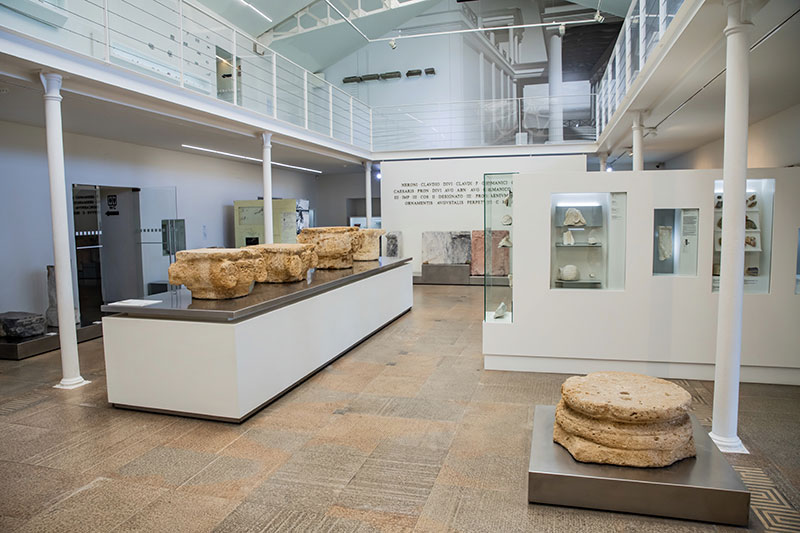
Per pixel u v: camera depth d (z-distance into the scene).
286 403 4.20
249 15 13.09
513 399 4.21
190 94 6.89
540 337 4.93
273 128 8.98
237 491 2.77
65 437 3.54
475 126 16.89
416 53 17.11
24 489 2.82
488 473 2.95
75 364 4.81
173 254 8.45
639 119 7.33
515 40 16.64
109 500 2.69
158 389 3.96
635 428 2.61
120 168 9.42
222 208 12.70
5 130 7.14
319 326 5.05
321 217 18.36
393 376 4.91
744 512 2.38
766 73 4.80
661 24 5.13
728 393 3.23
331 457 3.18
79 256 7.71
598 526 2.40
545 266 4.86
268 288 4.95
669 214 4.61
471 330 6.98
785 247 4.37
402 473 2.96
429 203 12.84
